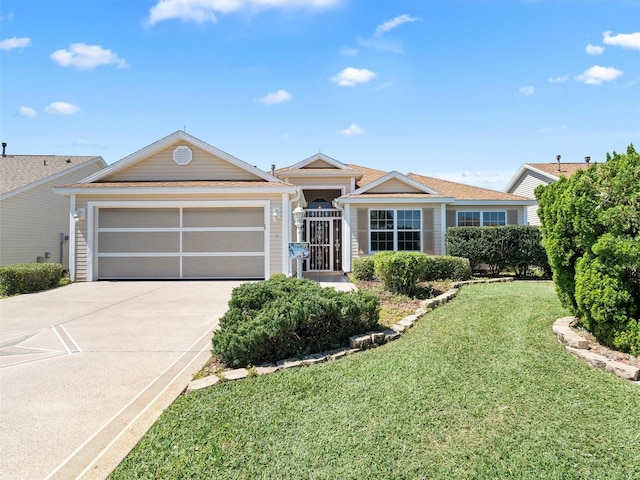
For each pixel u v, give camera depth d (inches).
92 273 495.8
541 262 496.4
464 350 193.2
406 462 103.3
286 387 153.6
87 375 170.9
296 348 193.8
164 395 149.1
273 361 185.0
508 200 658.2
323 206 725.3
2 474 99.8
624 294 178.9
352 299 223.6
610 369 164.4
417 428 120.3
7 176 687.1
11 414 133.5
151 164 543.2
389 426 121.8
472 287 410.6
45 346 214.8
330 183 697.0
